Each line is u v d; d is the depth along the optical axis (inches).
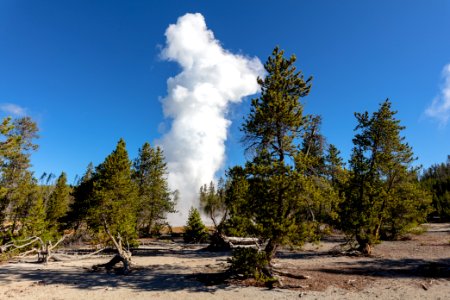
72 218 1822.1
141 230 2178.9
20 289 617.6
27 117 1517.0
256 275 592.4
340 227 1044.5
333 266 820.0
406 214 1437.0
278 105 663.1
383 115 1091.9
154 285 644.1
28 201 1491.1
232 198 921.5
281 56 725.3
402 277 661.3
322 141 721.6
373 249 1157.7
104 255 1279.5
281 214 617.9
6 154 1008.2
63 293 582.2
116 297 550.3
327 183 680.4
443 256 936.9
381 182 1127.6
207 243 1731.1
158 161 2103.8
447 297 503.5
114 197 1321.4
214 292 566.9
